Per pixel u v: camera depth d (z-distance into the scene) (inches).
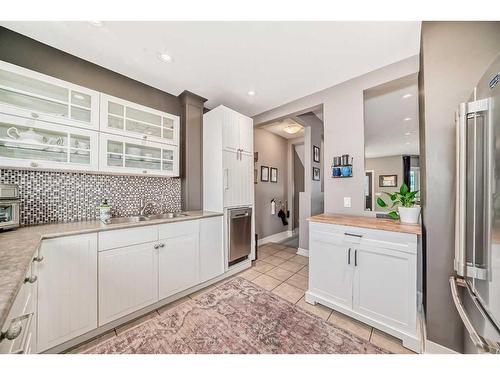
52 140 64.9
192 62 73.5
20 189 62.6
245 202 108.2
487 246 33.7
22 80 59.7
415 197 68.5
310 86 91.0
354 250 64.1
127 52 68.0
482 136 35.1
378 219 72.7
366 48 66.0
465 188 38.2
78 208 73.9
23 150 60.1
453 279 44.7
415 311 52.9
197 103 104.7
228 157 99.7
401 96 99.4
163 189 98.1
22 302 35.6
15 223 54.3
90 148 69.7
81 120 68.0
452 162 50.6
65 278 51.8
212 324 62.1
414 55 69.6
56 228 57.2
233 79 85.4
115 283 61.0
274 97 102.8
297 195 201.8
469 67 49.1
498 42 46.7
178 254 77.5
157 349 52.2
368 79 79.7
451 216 50.6
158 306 72.1
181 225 78.9
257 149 155.4
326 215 85.2
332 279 69.1
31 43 61.8
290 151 189.0
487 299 33.7
